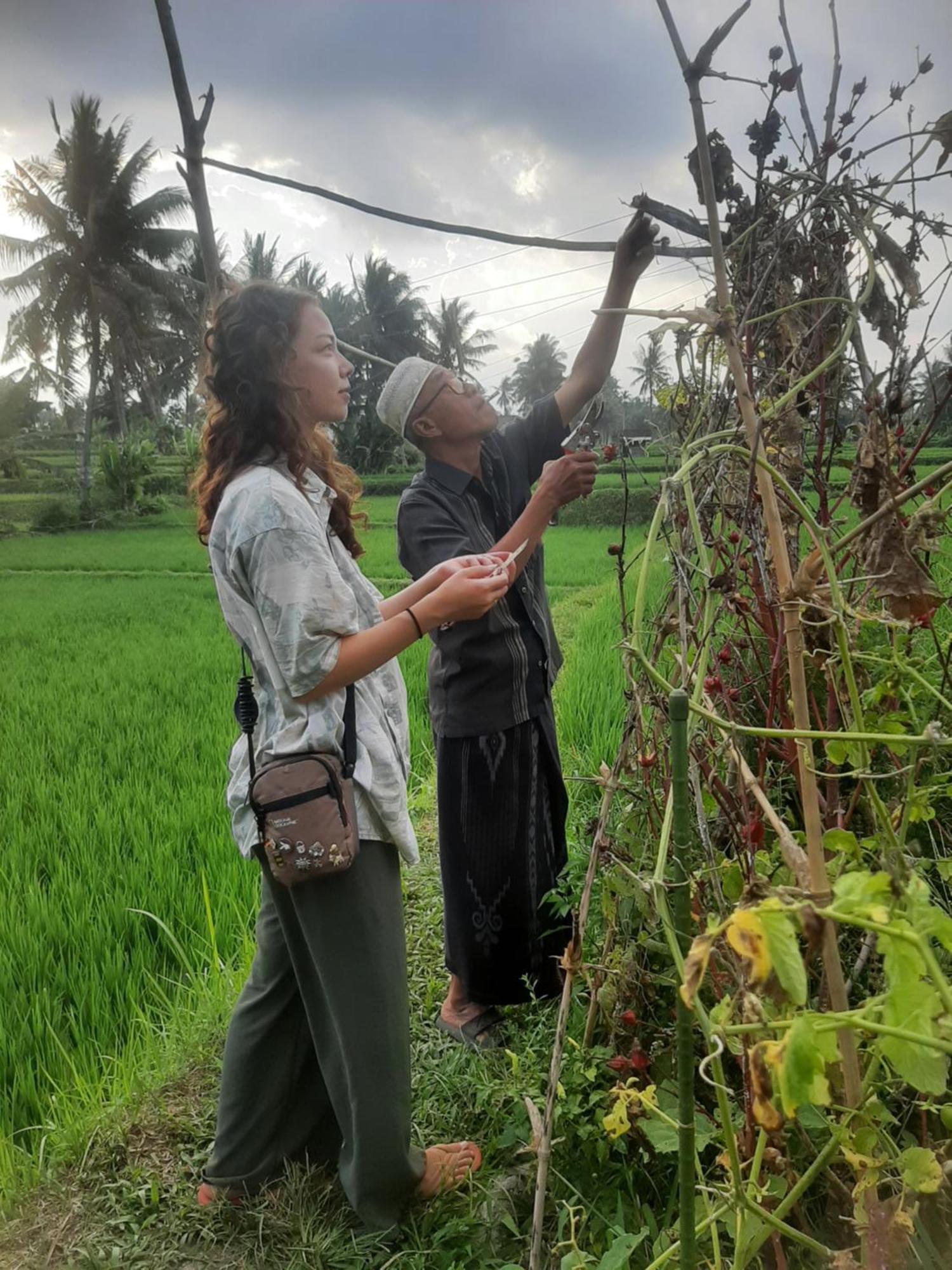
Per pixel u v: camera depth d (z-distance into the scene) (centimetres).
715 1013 123
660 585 399
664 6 141
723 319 142
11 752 593
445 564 221
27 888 378
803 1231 169
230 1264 213
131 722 671
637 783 214
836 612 133
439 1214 213
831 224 191
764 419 143
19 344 3706
